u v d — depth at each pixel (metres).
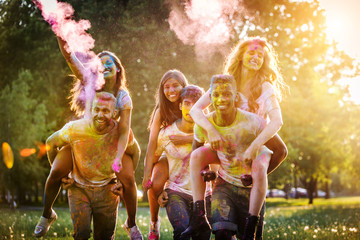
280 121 3.59
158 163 4.79
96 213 4.37
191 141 4.61
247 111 3.70
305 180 37.84
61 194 33.50
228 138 3.56
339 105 30.75
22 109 19.62
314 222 10.03
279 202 35.84
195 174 3.64
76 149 4.21
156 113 4.93
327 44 16.84
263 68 3.86
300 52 16.97
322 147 32.28
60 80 20.56
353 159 33.88
